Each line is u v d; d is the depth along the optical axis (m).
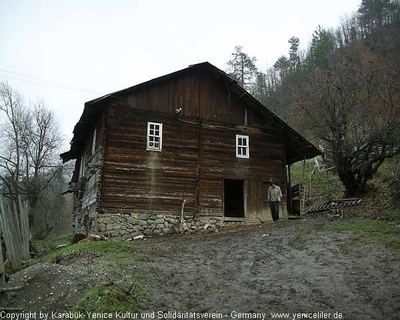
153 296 8.16
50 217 39.84
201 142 20.08
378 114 21.56
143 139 18.86
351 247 11.90
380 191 21.33
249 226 19.02
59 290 8.21
